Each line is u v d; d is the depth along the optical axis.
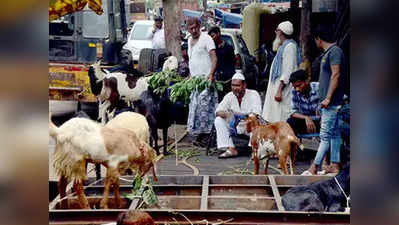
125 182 3.66
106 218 2.75
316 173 4.18
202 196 3.24
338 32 4.39
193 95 5.27
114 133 3.18
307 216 2.65
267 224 2.66
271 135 4.06
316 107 4.64
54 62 6.02
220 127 4.95
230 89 5.35
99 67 5.51
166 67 5.37
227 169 4.37
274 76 4.88
